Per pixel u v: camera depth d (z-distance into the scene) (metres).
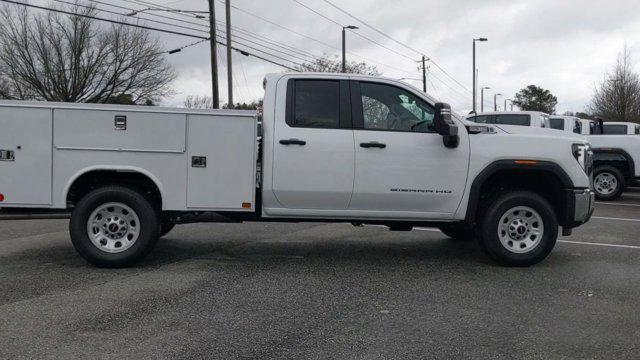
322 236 8.86
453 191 6.52
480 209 6.77
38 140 6.12
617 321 4.79
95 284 5.78
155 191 6.59
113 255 6.34
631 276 6.30
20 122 6.10
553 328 4.61
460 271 6.52
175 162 6.29
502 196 6.62
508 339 4.36
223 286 5.77
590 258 7.24
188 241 8.30
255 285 5.82
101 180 6.49
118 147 6.21
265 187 6.39
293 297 5.42
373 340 4.32
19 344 4.16
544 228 6.60
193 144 6.29
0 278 6.00
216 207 6.36
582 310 5.08
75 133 6.16
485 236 6.62
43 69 36.59
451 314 4.95
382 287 5.80
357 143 6.39
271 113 6.43
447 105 6.29
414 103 6.59
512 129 7.57
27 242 8.05
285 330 4.52
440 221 6.62
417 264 6.87
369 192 6.43
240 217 6.65
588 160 6.78
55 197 6.19
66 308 5.00
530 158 6.53
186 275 6.20
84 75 37.06
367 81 6.57
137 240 6.36
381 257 7.27
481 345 4.24
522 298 5.44
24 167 6.13
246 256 7.25
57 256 7.09
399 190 6.45
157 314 4.86
